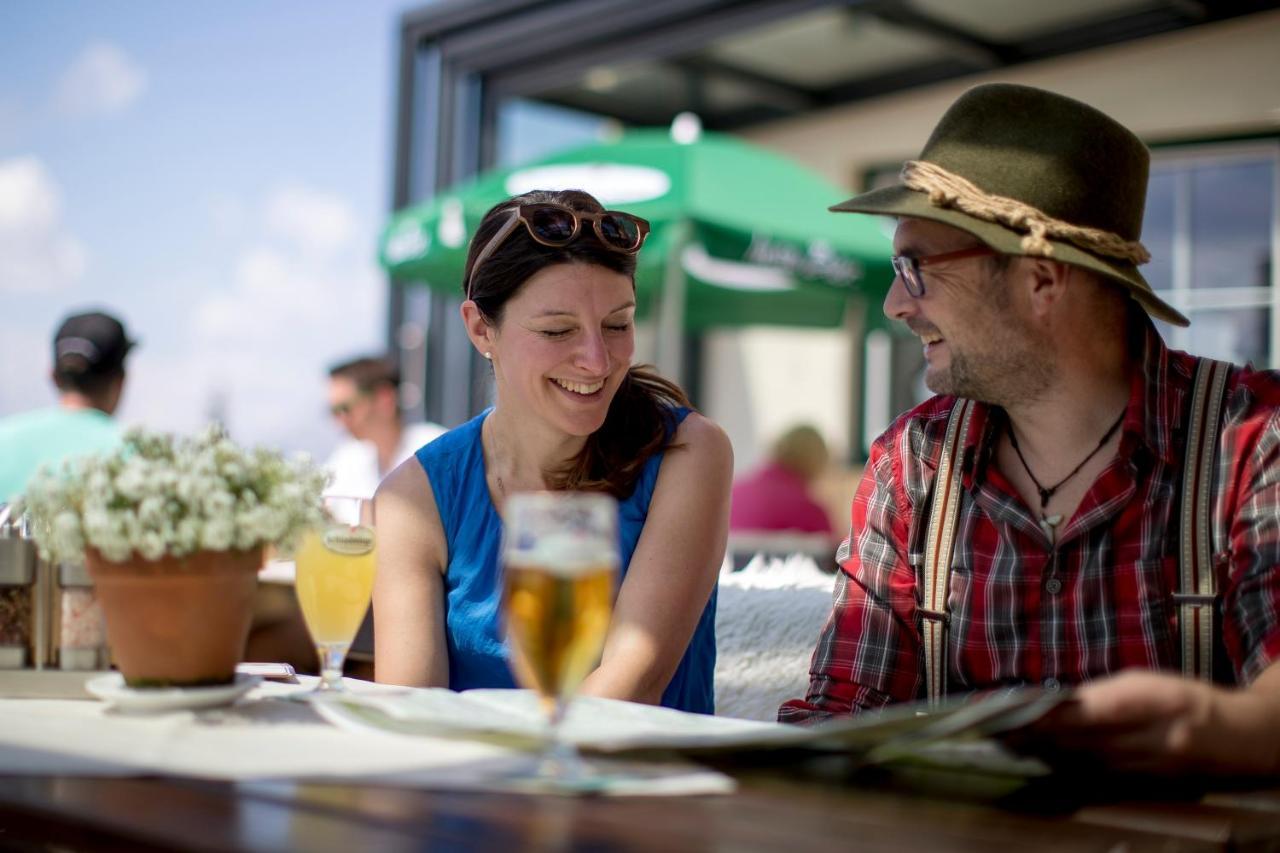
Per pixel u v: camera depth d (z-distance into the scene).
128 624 1.25
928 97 6.98
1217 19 5.82
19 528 1.46
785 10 6.22
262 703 1.32
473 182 7.79
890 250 5.64
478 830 0.86
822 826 0.90
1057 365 1.64
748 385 7.87
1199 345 5.99
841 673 1.76
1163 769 1.05
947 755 1.10
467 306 2.03
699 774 1.05
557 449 1.96
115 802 0.92
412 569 1.95
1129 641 1.59
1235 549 1.50
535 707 1.28
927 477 1.78
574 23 7.08
